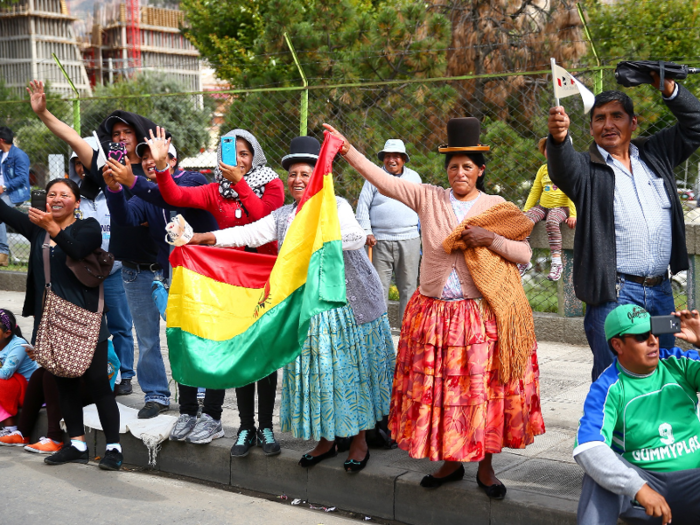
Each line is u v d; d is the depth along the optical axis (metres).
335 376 3.90
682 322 3.11
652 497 2.85
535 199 7.24
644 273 3.52
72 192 4.72
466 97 9.91
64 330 4.53
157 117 14.23
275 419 5.02
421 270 3.74
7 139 9.66
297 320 3.81
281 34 11.94
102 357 4.68
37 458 4.96
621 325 3.02
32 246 4.77
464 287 3.57
